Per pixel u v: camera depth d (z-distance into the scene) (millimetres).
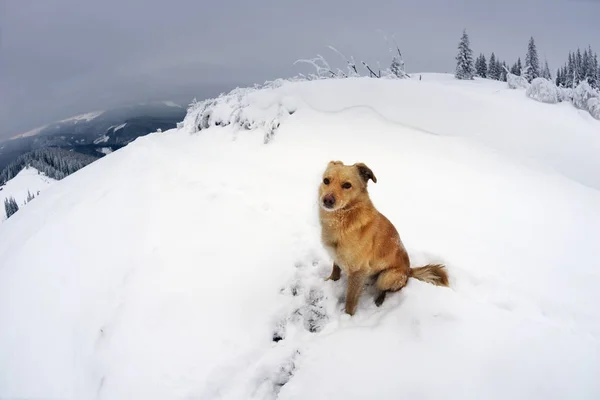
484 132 7074
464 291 3750
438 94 7926
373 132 7223
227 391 2893
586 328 3279
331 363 2877
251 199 5234
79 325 3678
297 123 7805
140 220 5035
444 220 4980
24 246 5258
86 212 5523
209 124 9266
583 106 9234
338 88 8414
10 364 3605
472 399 2455
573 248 4500
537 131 7027
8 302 4348
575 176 6117
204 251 4258
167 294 3688
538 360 2707
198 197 5324
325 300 3777
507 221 4977
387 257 3586
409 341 2955
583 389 2494
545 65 24188
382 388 2596
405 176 5988
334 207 3252
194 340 3223
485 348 2814
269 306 3613
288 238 4438
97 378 3119
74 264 4535
